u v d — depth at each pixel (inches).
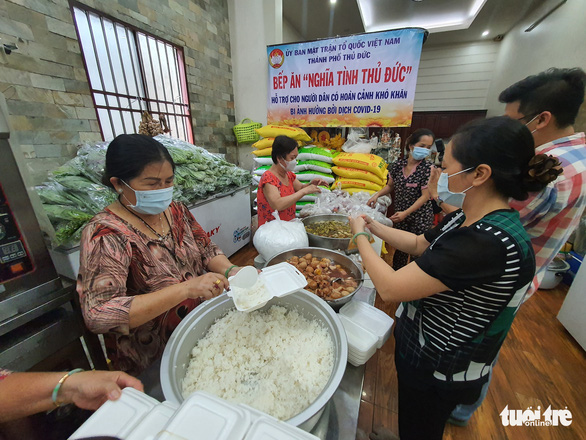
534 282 41.8
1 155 25.0
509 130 21.6
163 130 95.4
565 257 97.6
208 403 14.1
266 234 50.1
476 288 23.3
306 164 104.6
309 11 178.7
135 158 28.6
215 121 126.0
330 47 101.7
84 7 70.2
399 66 96.0
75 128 72.3
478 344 25.7
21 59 59.8
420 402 32.1
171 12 95.6
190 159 86.1
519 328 76.5
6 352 27.3
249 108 134.7
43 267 29.5
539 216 37.9
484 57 227.8
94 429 14.5
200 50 110.8
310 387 25.0
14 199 26.3
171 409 15.3
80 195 58.9
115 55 80.4
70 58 69.2
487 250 21.3
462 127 25.3
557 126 38.2
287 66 110.6
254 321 32.8
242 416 13.5
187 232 39.9
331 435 22.5
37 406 18.9
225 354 29.1
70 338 33.2
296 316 33.2
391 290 25.7
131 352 34.1
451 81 243.9
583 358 66.4
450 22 198.7
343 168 101.7
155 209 32.1
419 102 261.6
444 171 27.3
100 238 28.2
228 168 102.5
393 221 78.5
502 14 171.8
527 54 163.6
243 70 129.1
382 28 211.6
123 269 28.9
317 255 46.4
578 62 108.6
